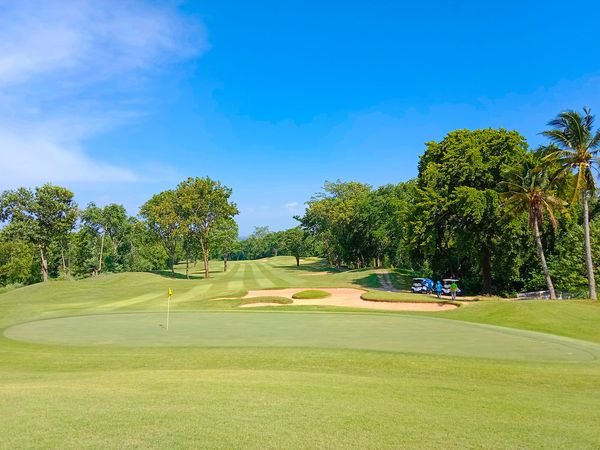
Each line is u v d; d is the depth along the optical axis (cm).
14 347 1677
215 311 2989
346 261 10031
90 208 9188
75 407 713
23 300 4184
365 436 605
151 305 3488
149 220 7788
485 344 1669
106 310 3139
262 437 586
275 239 18312
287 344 1667
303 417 678
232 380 977
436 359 1366
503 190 4181
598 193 4516
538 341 1739
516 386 1043
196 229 7306
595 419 750
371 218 7738
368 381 1019
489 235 4444
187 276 7619
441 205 4375
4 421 638
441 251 5000
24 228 7144
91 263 9450
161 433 593
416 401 825
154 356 1445
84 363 1350
